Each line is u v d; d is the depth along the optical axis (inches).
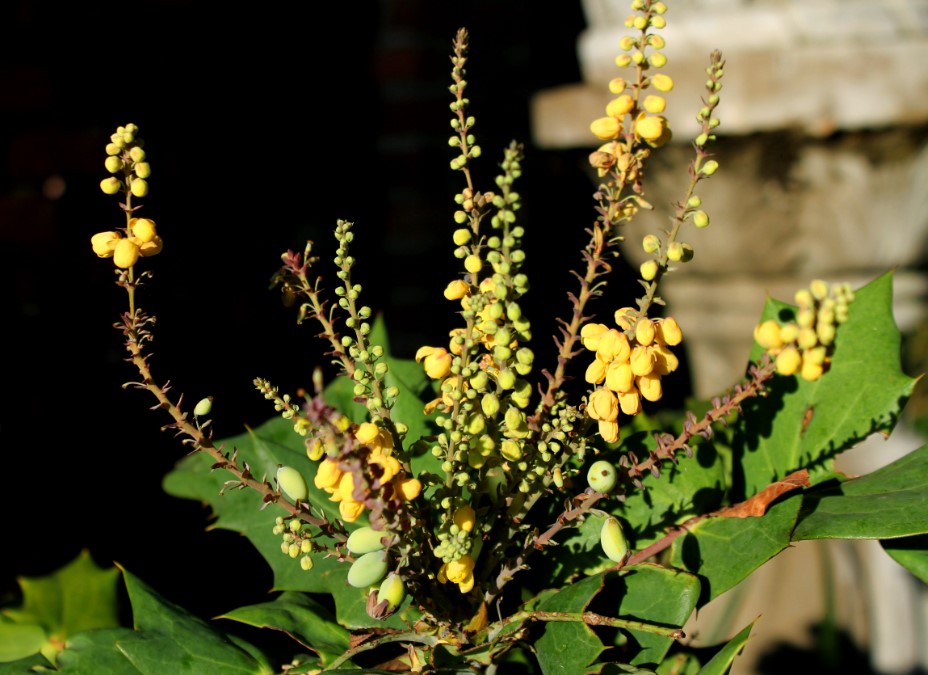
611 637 19.8
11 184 36.0
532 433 18.9
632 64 18.2
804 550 46.3
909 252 37.3
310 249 18.6
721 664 17.9
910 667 42.9
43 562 33.1
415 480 17.8
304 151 48.5
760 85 33.2
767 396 21.4
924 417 41.1
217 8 42.7
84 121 37.5
